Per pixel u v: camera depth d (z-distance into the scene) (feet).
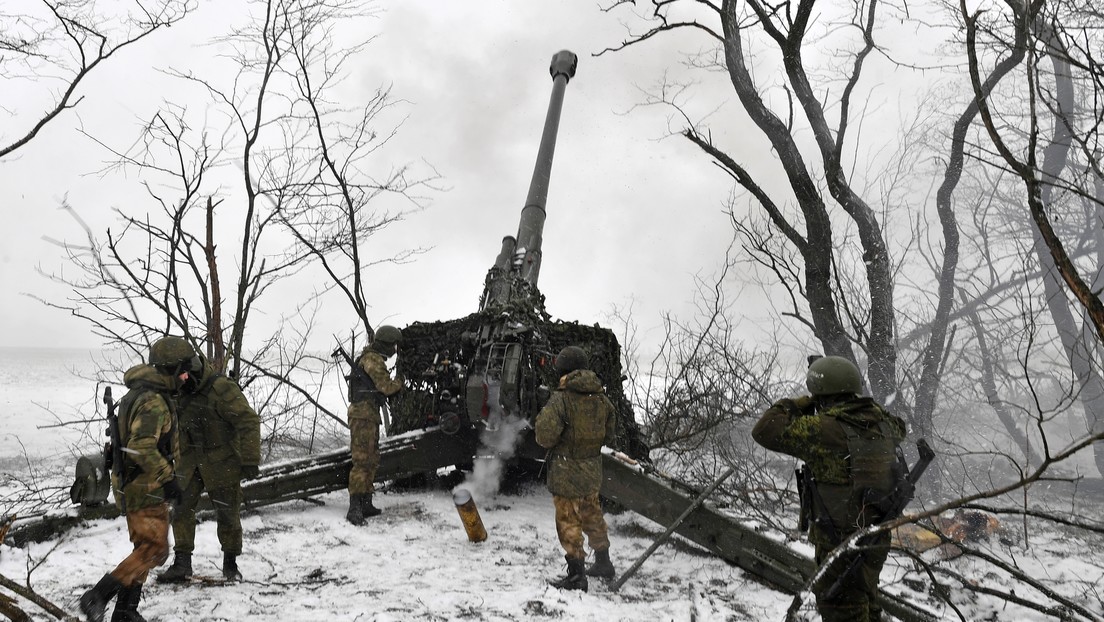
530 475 26.66
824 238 26.35
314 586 15.57
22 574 15.49
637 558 18.89
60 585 14.99
